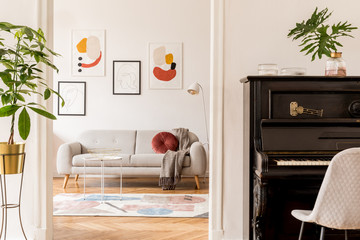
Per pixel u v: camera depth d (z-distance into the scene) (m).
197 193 5.46
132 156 5.80
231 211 3.17
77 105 6.77
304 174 2.50
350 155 1.95
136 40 6.76
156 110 6.79
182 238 3.43
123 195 5.31
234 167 3.18
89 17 6.75
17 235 3.18
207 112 6.75
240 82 3.17
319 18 2.97
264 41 3.18
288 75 2.87
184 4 6.72
